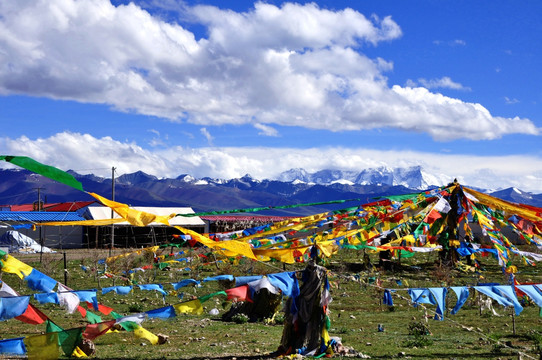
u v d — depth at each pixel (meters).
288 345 16.25
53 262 51.34
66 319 24.08
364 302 32.50
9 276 41.50
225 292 13.01
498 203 24.52
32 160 8.72
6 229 66.88
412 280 39.31
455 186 25.83
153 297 32.91
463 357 17.11
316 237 18.66
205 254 24.30
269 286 13.67
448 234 30.16
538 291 15.30
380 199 21.17
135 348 17.59
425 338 20.59
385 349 18.17
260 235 18.70
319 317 16.09
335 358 15.77
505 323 25.36
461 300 14.70
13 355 15.31
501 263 25.59
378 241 22.38
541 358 16.45
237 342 18.88
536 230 27.44
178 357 16.09
